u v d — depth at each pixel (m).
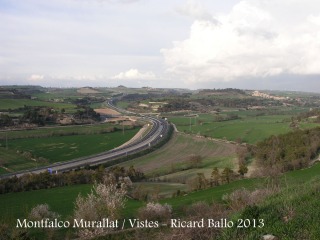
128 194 59.12
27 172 83.44
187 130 151.75
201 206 31.42
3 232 28.69
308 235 15.55
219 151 111.06
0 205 53.66
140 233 25.58
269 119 183.75
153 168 90.25
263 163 82.88
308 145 86.31
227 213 23.14
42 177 67.12
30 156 101.19
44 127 145.38
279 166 70.19
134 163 96.50
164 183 73.12
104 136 137.62
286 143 92.94
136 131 150.50
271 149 88.62
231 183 61.53
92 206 30.27
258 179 59.06
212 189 58.00
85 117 172.25
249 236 16.47
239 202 28.12
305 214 17.78
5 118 142.25
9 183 63.66
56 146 117.44
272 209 19.20
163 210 31.08
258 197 27.31
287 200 20.55
